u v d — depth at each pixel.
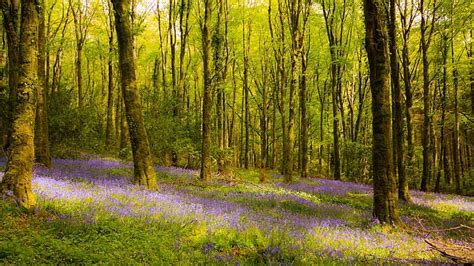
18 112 8.88
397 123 19.91
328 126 44.53
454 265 6.98
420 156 34.88
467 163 46.28
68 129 23.78
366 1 12.30
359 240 8.99
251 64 41.03
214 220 9.55
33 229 7.48
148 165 14.65
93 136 27.09
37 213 8.34
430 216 15.44
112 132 35.38
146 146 14.75
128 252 7.02
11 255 6.16
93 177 15.73
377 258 7.48
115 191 12.02
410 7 27.81
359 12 34.53
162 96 28.11
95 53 38.41
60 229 7.63
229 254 7.64
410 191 25.61
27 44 8.95
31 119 9.02
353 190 23.91
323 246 8.28
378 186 12.20
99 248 7.06
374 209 12.33
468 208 19.33
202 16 32.00
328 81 41.28
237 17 33.78
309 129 47.09
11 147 8.83
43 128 17.50
